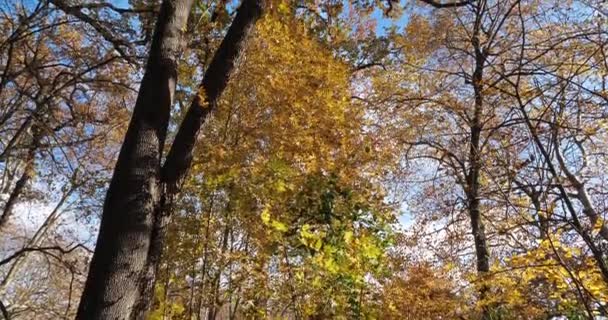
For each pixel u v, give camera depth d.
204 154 5.21
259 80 5.46
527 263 4.89
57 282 13.52
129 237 3.80
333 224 5.66
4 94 10.05
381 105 8.45
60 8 7.86
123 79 10.35
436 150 9.62
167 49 4.54
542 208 4.61
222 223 5.21
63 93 10.39
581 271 4.62
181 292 5.16
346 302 5.41
